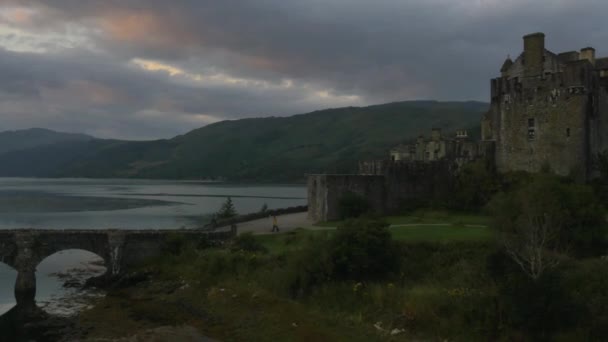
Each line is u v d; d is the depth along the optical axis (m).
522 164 88.06
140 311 57.44
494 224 57.94
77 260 88.31
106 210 177.25
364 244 57.16
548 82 85.31
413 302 49.19
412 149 129.50
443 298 49.00
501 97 91.62
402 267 58.56
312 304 54.22
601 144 86.06
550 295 42.38
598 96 85.81
